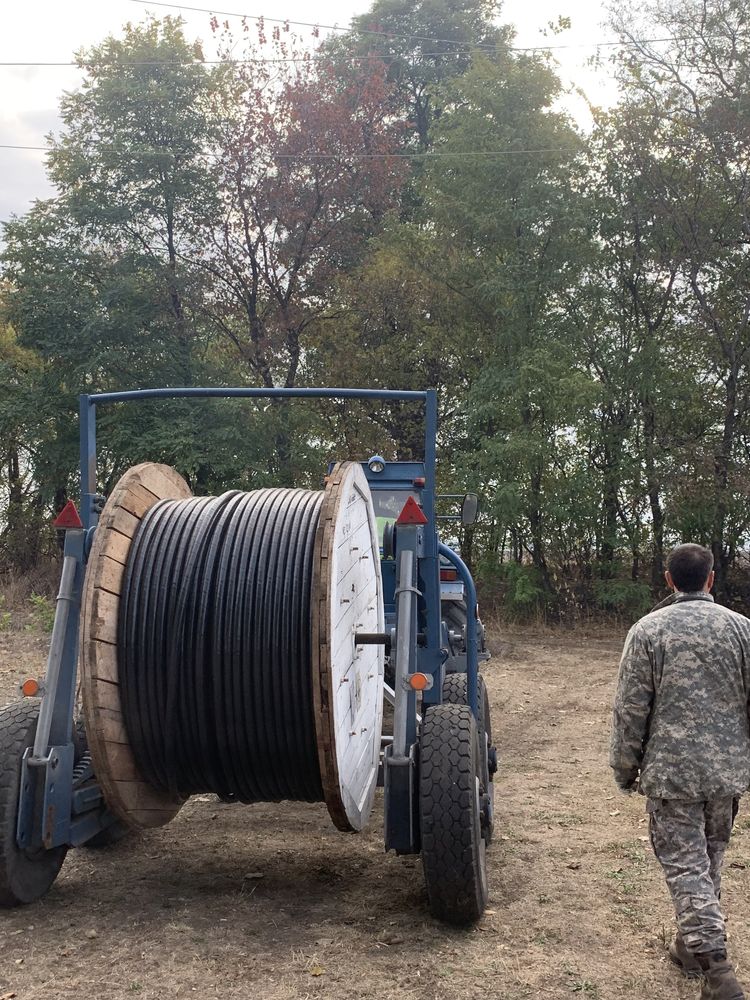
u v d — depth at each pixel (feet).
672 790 12.76
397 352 69.82
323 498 17.07
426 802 15.31
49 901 16.72
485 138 61.72
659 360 60.59
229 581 16.15
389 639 16.69
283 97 74.28
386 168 75.97
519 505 58.34
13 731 15.97
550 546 61.67
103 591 15.81
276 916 16.08
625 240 62.13
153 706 16.05
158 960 14.28
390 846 15.51
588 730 32.40
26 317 71.61
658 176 59.72
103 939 15.03
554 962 14.39
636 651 13.20
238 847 20.06
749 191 59.26
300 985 13.52
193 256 75.66
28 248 73.20
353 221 78.38
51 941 14.93
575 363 60.70
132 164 72.59
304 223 74.38
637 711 13.07
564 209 59.41
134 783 16.55
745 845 19.98
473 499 24.84
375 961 14.33
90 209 71.97
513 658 49.01
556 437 60.85
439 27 107.65
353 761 16.25
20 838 15.57
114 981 13.61
